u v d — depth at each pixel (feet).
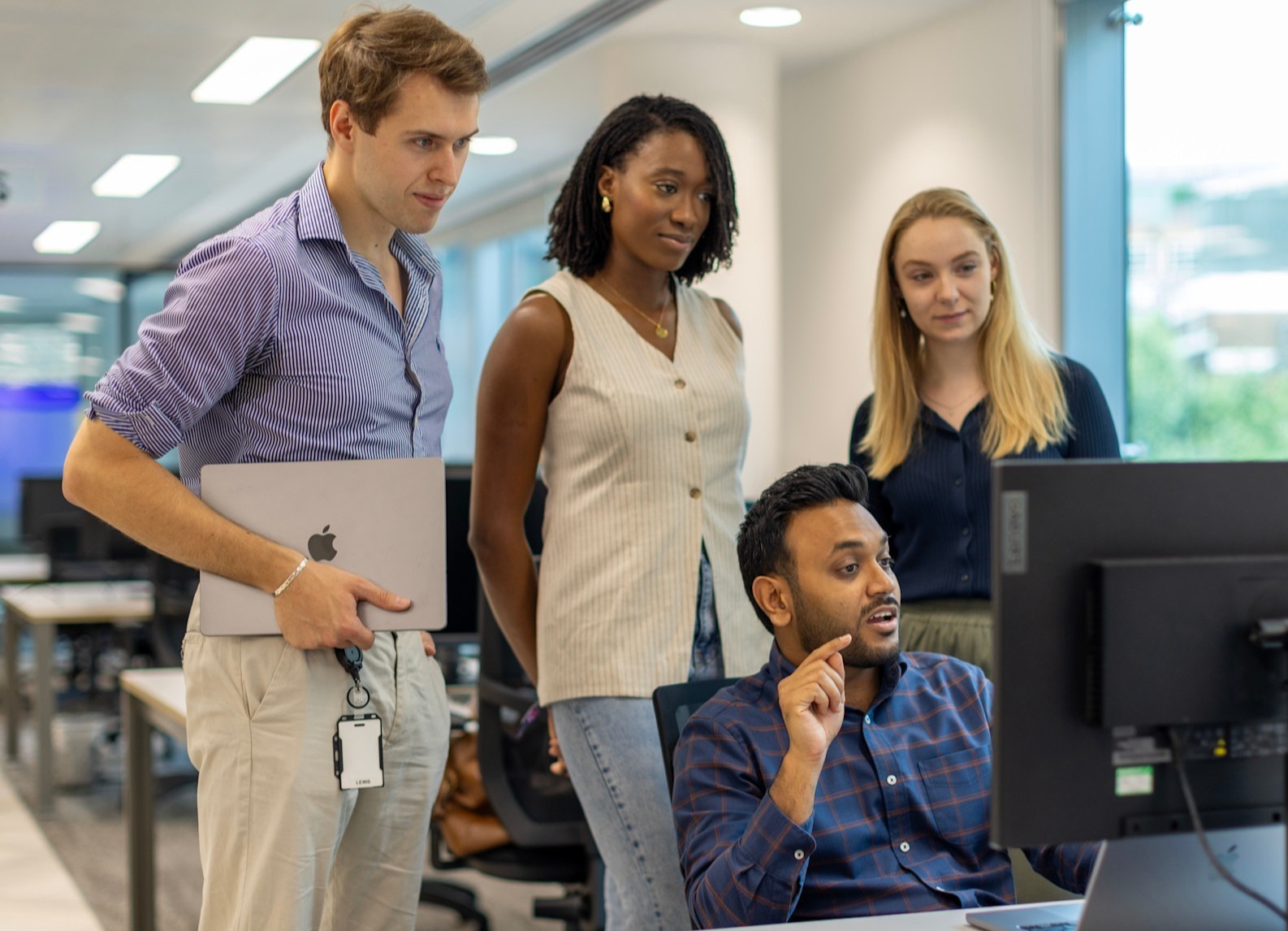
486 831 9.91
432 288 6.39
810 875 5.30
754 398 16.65
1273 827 3.81
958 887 5.38
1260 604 3.67
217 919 5.77
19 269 35.45
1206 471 3.72
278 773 5.55
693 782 5.51
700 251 7.24
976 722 5.73
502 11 15.43
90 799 18.01
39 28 15.70
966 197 7.99
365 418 5.82
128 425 5.27
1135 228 13.88
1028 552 3.58
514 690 9.36
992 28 14.93
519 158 24.12
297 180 25.21
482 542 7.04
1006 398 7.81
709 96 16.57
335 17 15.35
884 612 5.39
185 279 5.41
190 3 14.76
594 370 6.75
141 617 17.48
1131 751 3.65
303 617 5.40
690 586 6.72
